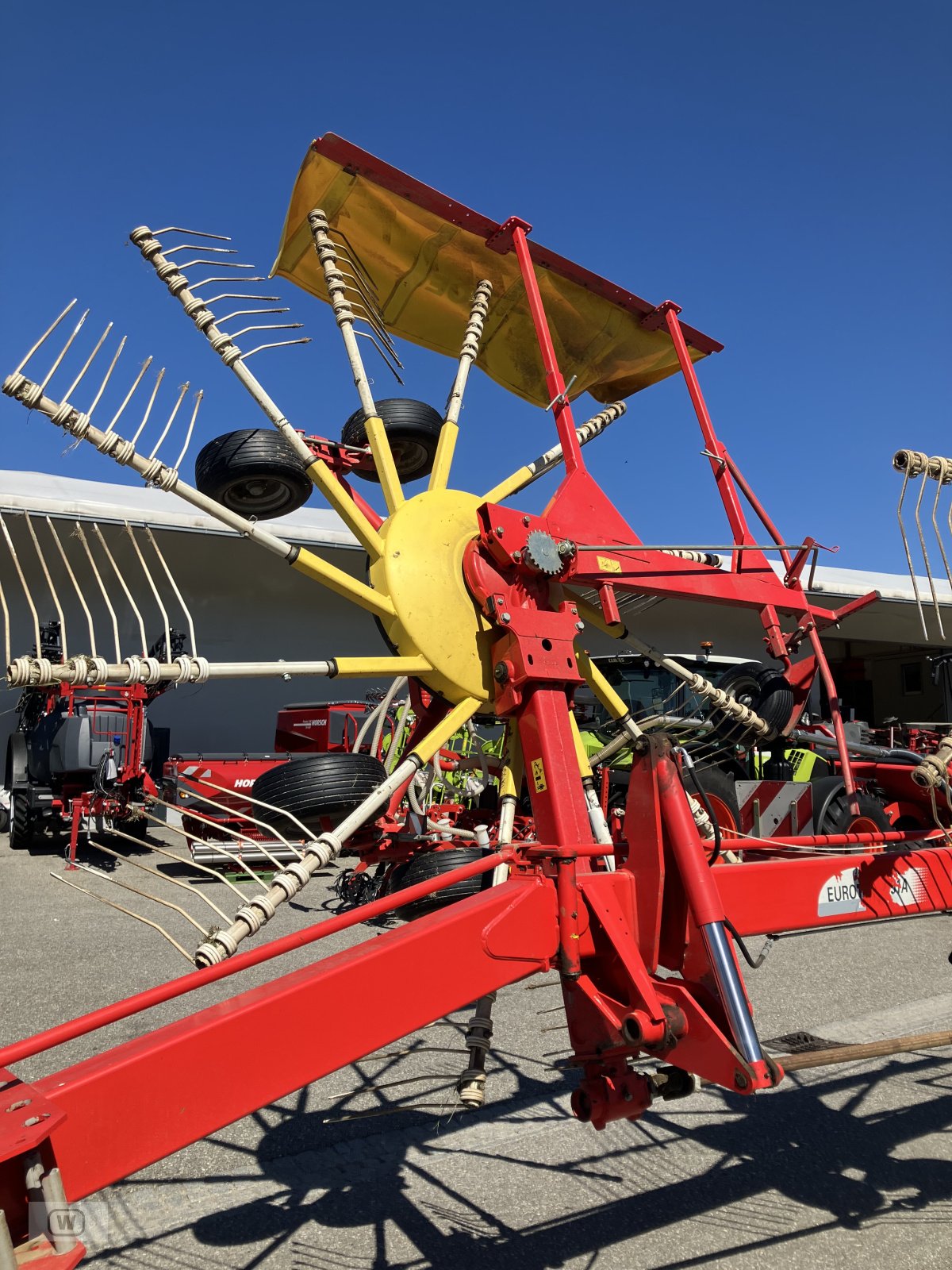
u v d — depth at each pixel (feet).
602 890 6.33
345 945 18.22
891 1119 9.90
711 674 25.86
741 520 10.59
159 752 35.14
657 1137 9.52
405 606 8.14
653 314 11.91
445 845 15.39
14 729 38.42
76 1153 4.05
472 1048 6.70
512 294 11.62
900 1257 7.25
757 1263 7.17
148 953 17.67
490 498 9.78
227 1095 4.55
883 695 85.10
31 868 28.53
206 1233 7.70
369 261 11.00
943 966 16.43
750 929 6.93
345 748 32.07
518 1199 8.24
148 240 8.26
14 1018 13.44
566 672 7.43
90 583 36.99
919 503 9.98
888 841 8.39
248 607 46.57
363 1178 8.68
